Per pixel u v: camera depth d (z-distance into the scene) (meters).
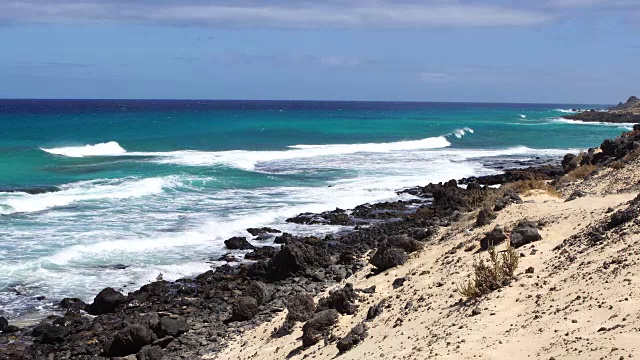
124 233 27.06
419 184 40.50
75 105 198.50
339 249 25.08
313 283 21.06
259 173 44.00
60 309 19.16
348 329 14.00
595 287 10.59
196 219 30.11
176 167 45.28
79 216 29.88
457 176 44.03
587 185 24.47
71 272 22.27
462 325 10.95
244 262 23.97
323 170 46.38
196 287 21.22
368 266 21.31
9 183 38.19
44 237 25.94
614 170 25.17
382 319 13.67
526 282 12.38
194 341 16.88
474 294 12.55
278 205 33.88
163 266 23.33
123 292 20.66
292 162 50.94
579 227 15.52
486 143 72.06
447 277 14.85
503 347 9.27
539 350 8.80
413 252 19.45
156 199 34.56
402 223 29.06
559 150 64.31
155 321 17.17
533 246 15.01
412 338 11.40
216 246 26.14
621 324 8.67
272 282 21.62
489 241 16.00
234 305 18.34
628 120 116.88
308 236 27.14
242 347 15.77
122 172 42.88
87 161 48.62
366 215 31.42
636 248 11.73
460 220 22.62
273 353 14.35
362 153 58.91
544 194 23.16
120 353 16.44
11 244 24.81
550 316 10.03
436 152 60.94
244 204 33.97
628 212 13.95
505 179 39.34
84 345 16.89
